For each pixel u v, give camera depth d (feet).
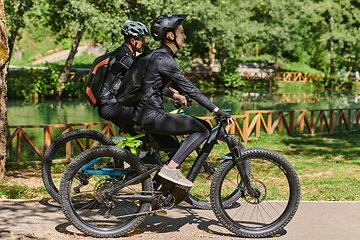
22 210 13.29
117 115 11.78
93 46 148.05
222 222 11.36
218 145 16.78
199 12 71.82
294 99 92.63
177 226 12.19
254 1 102.89
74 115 59.16
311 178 21.68
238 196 13.89
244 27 99.96
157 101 10.91
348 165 26.03
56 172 22.44
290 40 123.75
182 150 11.00
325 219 12.73
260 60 155.02
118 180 11.63
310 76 143.23
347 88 136.87
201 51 151.64
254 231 11.39
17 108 66.95
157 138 11.50
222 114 10.89
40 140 38.01
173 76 10.71
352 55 137.08
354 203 14.51
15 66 127.85
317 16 128.26
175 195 11.24
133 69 10.80
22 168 24.73
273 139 37.83
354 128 48.60
